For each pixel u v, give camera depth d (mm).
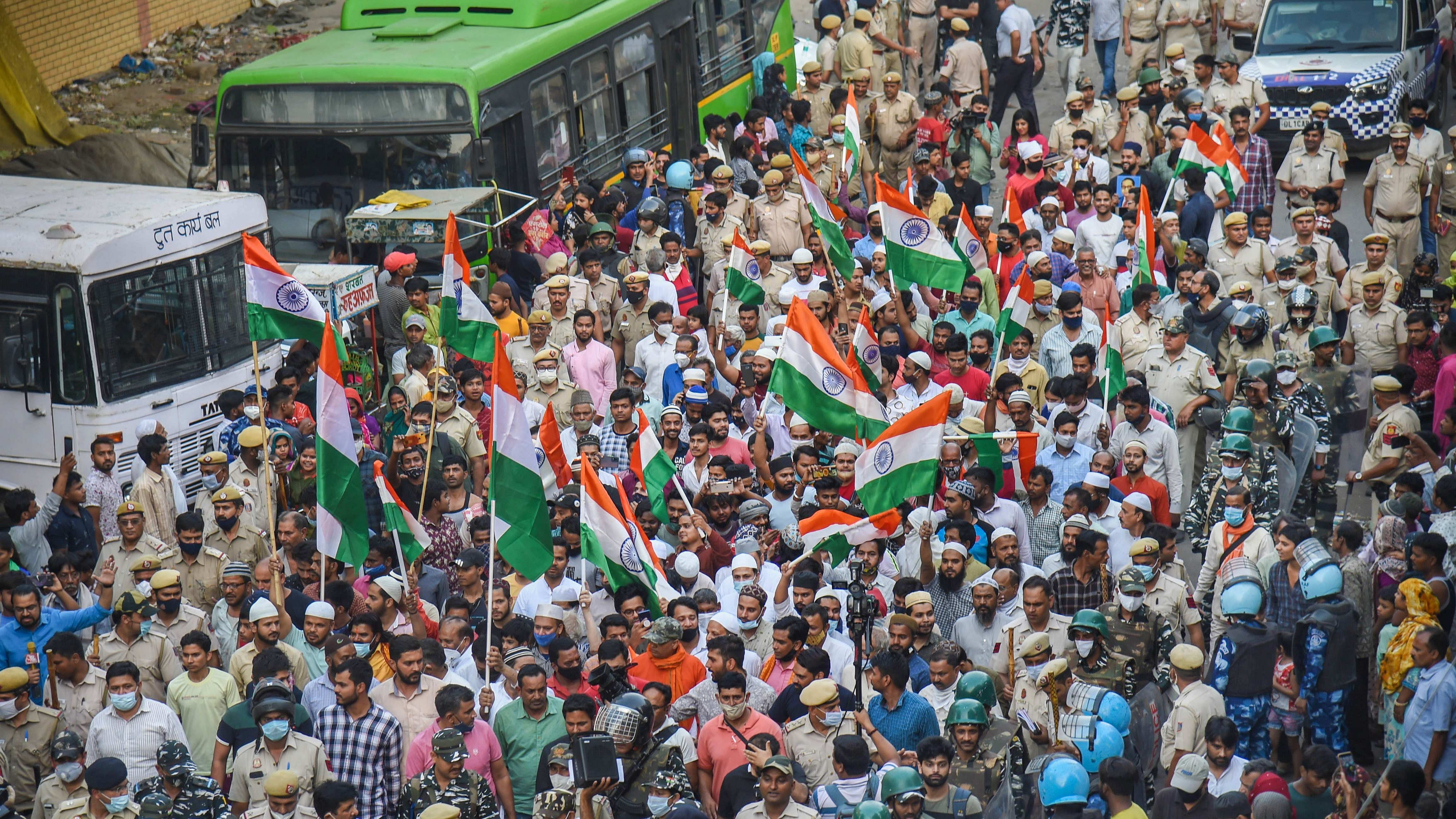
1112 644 19516
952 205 37375
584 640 21609
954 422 26312
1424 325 28078
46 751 19375
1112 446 25641
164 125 48031
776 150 42312
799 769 17328
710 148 40031
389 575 21094
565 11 36438
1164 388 27625
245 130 33500
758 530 23625
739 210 36250
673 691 19531
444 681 18859
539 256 33156
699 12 42781
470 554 21766
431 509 24734
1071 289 29812
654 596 21203
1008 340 28297
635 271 32938
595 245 33531
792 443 27594
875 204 34875
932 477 22109
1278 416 25234
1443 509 21797
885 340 28969
